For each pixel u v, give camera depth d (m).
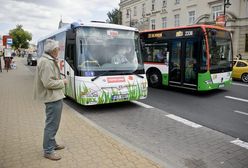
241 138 6.39
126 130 6.84
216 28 12.05
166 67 13.46
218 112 9.04
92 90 8.23
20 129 6.25
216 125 7.46
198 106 9.91
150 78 14.48
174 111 9.02
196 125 7.41
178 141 6.07
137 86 9.00
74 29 8.82
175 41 12.91
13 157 4.66
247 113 8.95
